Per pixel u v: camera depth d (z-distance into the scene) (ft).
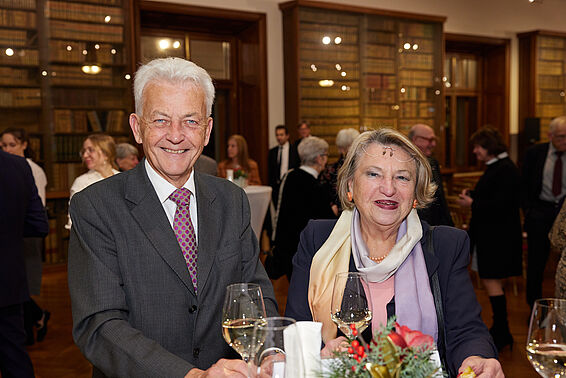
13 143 16.22
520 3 39.88
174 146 5.29
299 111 29.76
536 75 39.83
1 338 10.07
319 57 30.30
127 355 4.75
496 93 40.50
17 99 22.97
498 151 14.20
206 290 5.60
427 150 14.69
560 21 41.63
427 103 34.73
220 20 28.43
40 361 13.34
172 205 5.70
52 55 23.53
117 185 5.62
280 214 13.62
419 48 34.14
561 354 4.24
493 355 5.59
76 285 5.27
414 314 5.90
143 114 5.32
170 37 28.86
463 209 21.45
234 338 4.57
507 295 18.88
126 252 5.34
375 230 6.32
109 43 24.64
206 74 5.47
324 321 6.25
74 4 23.79
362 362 3.59
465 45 38.65
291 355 3.43
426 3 35.24
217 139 30.94
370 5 32.50
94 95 24.56
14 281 10.02
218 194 6.14
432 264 6.22
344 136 16.39
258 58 29.48
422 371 3.57
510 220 13.91
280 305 17.83
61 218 23.75
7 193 10.07
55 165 23.80
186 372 4.55
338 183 6.51
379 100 32.68
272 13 29.63
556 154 16.07
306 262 6.75
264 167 29.94
